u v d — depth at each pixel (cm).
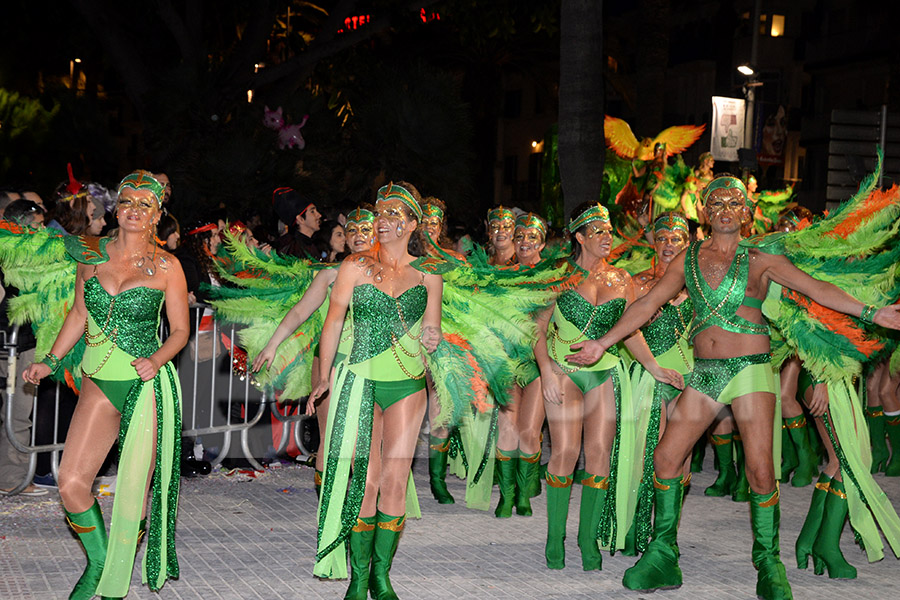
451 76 1294
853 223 530
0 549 534
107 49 1504
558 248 586
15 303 508
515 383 622
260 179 1193
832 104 3634
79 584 452
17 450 653
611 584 512
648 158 1479
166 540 464
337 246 810
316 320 566
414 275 466
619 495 552
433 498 707
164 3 1459
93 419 450
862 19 3416
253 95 1644
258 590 483
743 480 724
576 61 1035
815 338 530
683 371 596
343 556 480
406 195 464
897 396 872
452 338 531
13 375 634
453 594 487
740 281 490
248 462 784
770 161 1748
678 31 3966
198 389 748
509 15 1627
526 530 621
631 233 800
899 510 698
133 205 449
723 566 551
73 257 450
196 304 706
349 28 1700
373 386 461
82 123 1421
